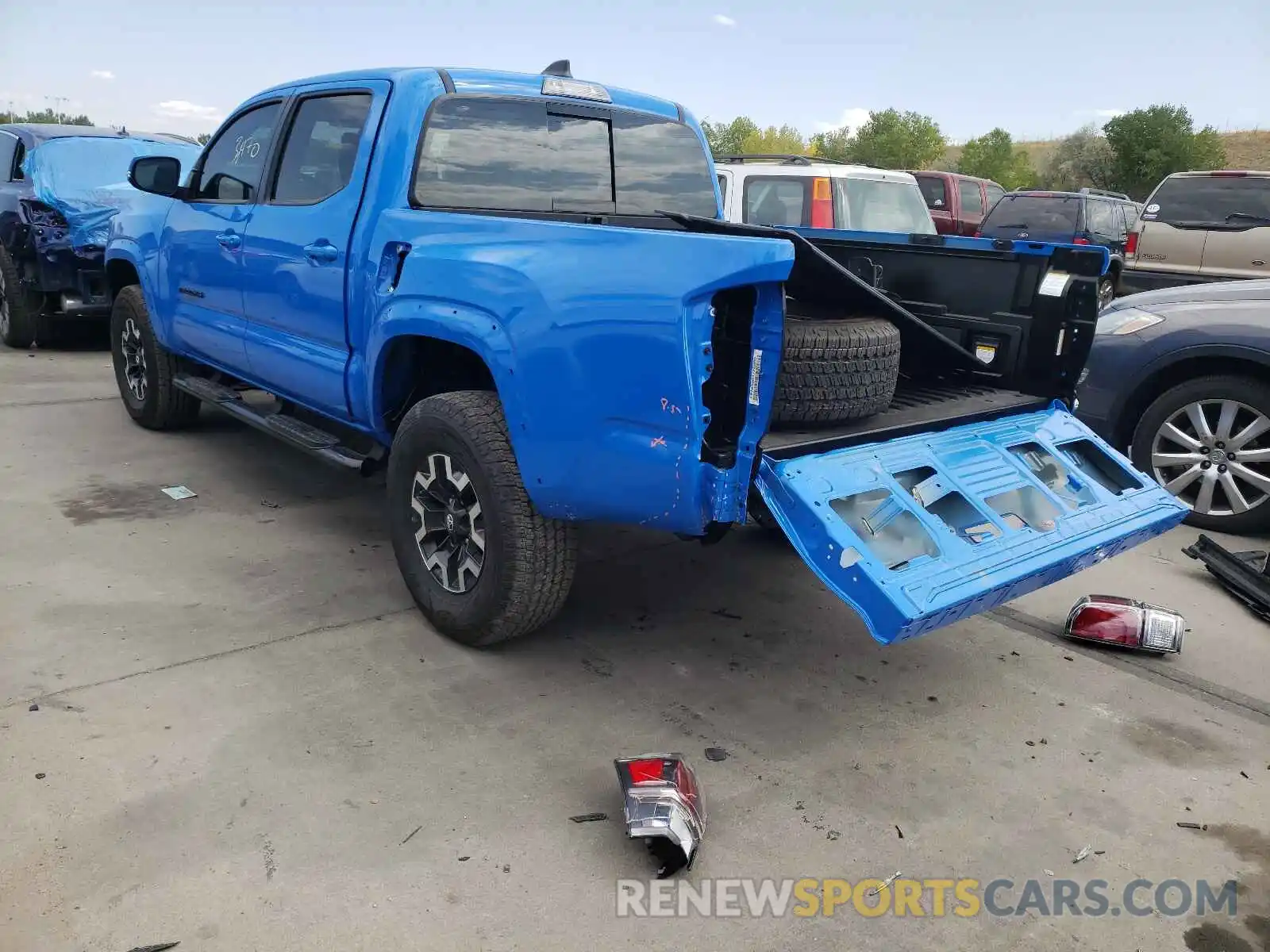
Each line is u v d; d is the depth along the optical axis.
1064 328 3.68
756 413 2.62
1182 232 10.10
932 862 2.43
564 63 4.27
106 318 8.36
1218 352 4.87
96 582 3.78
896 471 2.93
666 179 4.31
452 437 3.19
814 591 4.09
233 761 2.66
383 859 2.31
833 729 3.03
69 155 8.23
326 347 3.89
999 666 3.53
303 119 4.14
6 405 6.43
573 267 2.79
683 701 3.14
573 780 2.67
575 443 2.82
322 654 3.31
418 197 3.53
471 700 3.07
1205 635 3.86
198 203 4.84
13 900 2.12
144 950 2.01
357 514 4.70
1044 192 14.67
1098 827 2.60
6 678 3.02
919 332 3.50
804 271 3.06
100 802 2.46
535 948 2.08
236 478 5.14
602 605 3.87
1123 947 2.19
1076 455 3.60
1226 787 2.81
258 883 2.21
